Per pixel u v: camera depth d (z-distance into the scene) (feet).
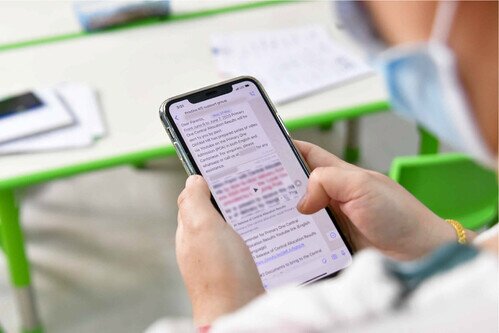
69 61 4.66
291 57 4.54
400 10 0.95
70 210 6.48
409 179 3.42
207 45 4.74
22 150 3.86
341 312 0.93
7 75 4.55
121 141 3.94
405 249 2.03
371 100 4.16
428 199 3.59
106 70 4.55
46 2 5.38
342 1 1.05
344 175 2.03
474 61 0.90
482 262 0.93
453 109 0.97
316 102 4.16
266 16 5.07
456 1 0.88
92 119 4.09
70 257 6.03
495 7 0.86
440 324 0.84
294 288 1.04
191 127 2.38
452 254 0.95
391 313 0.90
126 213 6.42
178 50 4.70
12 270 4.88
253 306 1.04
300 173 2.34
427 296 0.90
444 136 1.11
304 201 2.15
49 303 5.65
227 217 2.25
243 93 2.44
